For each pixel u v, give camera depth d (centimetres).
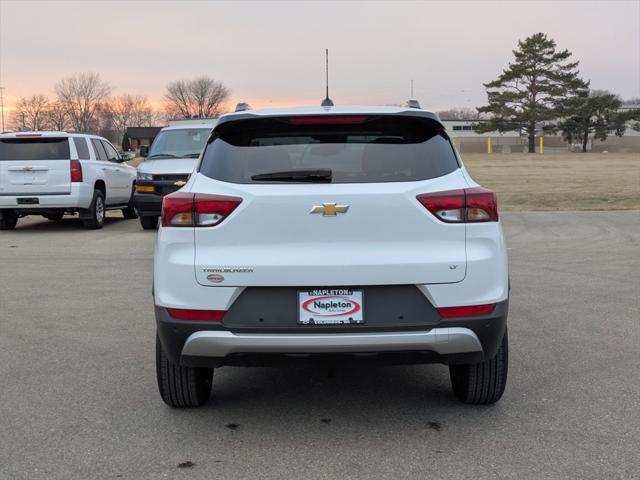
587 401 436
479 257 363
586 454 356
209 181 373
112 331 621
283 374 506
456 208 363
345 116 384
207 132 1468
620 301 733
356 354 357
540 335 599
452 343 359
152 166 1384
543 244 1181
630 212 1708
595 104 8000
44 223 1641
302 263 354
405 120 391
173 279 364
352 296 358
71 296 773
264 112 388
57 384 476
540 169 4134
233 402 445
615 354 541
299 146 385
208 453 363
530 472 336
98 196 1478
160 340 389
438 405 436
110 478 334
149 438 384
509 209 1862
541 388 462
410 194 359
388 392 462
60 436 386
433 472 338
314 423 406
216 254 360
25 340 591
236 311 360
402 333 354
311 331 354
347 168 373
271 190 360
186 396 416
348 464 349
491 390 415
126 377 493
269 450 367
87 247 1183
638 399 439
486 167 4419
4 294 784
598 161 5312
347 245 357
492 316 364
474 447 368
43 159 1378
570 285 822
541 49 6975
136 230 1455
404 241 360
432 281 358
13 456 359
